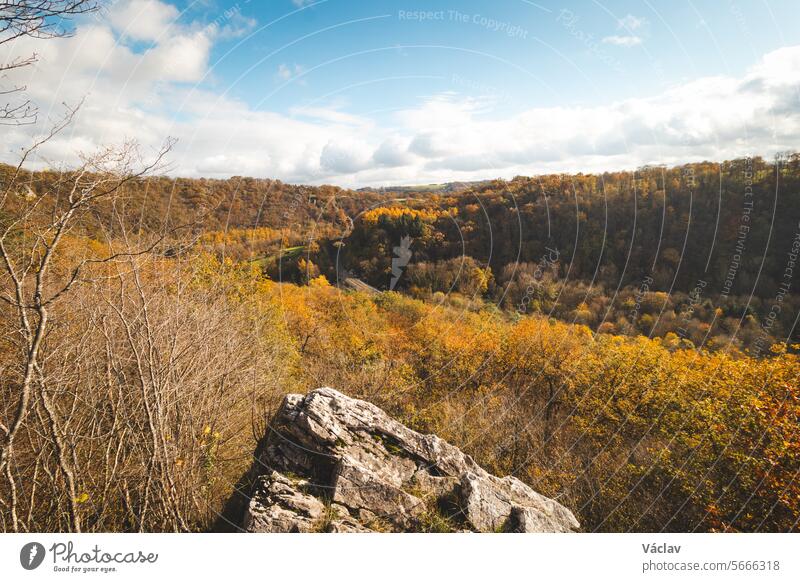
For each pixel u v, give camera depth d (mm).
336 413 5594
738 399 10578
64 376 4215
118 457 4168
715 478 9094
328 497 4590
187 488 4379
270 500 4371
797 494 7922
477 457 9758
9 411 4137
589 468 9711
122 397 4016
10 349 4508
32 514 3871
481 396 13352
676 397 12430
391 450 5438
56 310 4656
